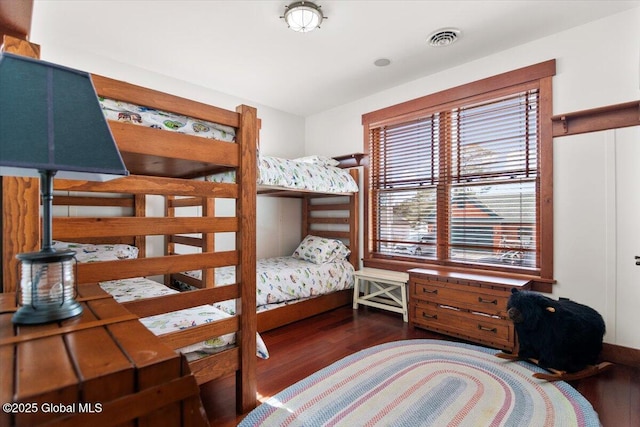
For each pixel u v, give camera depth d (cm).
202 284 261
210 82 347
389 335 280
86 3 215
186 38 260
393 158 372
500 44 273
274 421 159
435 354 238
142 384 56
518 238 281
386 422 158
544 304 209
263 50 279
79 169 74
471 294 261
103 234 127
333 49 279
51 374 53
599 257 237
